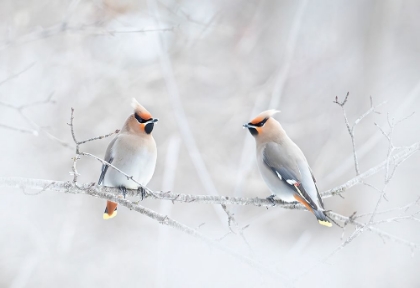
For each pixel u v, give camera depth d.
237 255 7.45
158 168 16.81
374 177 17.05
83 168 16.14
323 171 17.55
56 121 15.84
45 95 15.45
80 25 12.19
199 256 15.54
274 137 9.25
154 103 16.73
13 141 15.39
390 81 18.86
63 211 15.71
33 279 14.65
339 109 18.66
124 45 16.11
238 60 17.75
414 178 16.47
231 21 17.94
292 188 8.70
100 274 15.27
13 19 14.63
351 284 15.98
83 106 16.11
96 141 16.23
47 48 15.46
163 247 12.63
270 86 17.44
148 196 8.39
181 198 7.85
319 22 19.89
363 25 19.72
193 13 15.94
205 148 17.02
